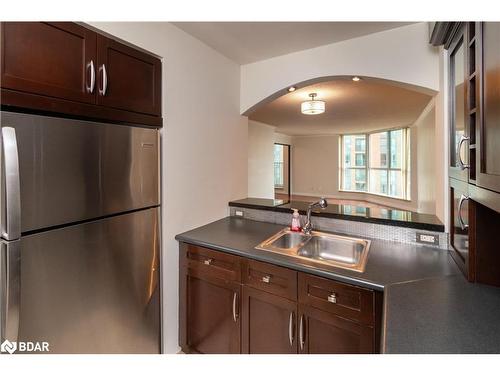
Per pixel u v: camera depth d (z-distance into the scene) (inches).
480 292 42.8
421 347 30.4
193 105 76.2
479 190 36.4
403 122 245.9
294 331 54.3
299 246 67.6
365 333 46.7
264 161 251.8
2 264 37.4
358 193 341.4
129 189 57.6
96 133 50.6
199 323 69.1
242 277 61.4
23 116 39.8
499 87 29.6
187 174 74.9
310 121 241.4
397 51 69.6
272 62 90.3
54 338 44.8
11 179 37.1
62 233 45.5
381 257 57.6
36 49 41.7
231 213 94.2
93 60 49.9
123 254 56.8
